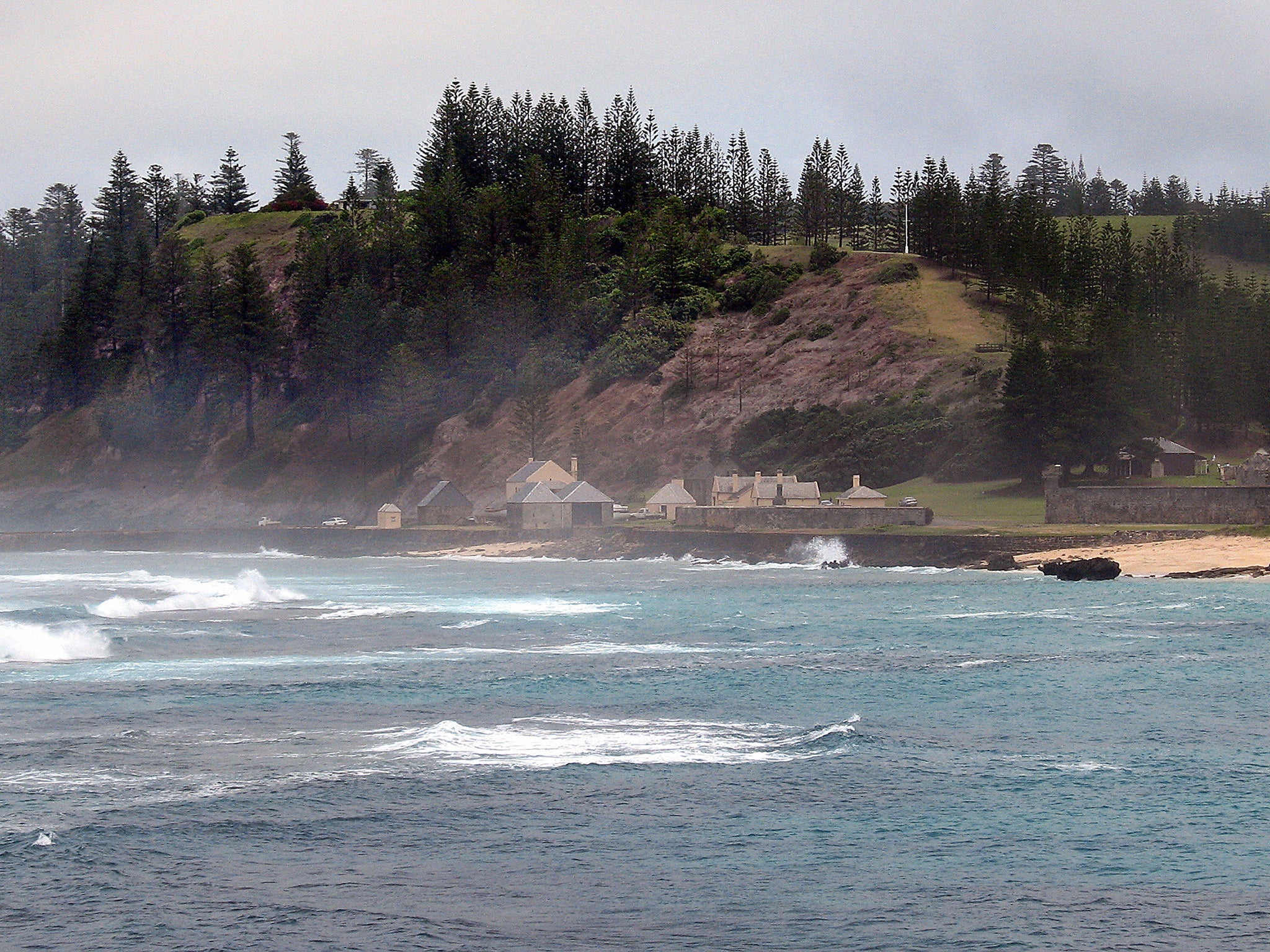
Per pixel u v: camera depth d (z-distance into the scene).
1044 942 40.91
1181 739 68.75
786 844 50.50
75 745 66.00
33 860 47.88
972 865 48.06
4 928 41.53
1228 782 59.53
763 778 59.94
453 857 48.72
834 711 76.12
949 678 88.12
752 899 44.53
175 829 51.72
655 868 47.66
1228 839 51.25
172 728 70.38
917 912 43.38
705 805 55.47
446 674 89.56
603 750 65.19
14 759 62.81
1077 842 50.88
